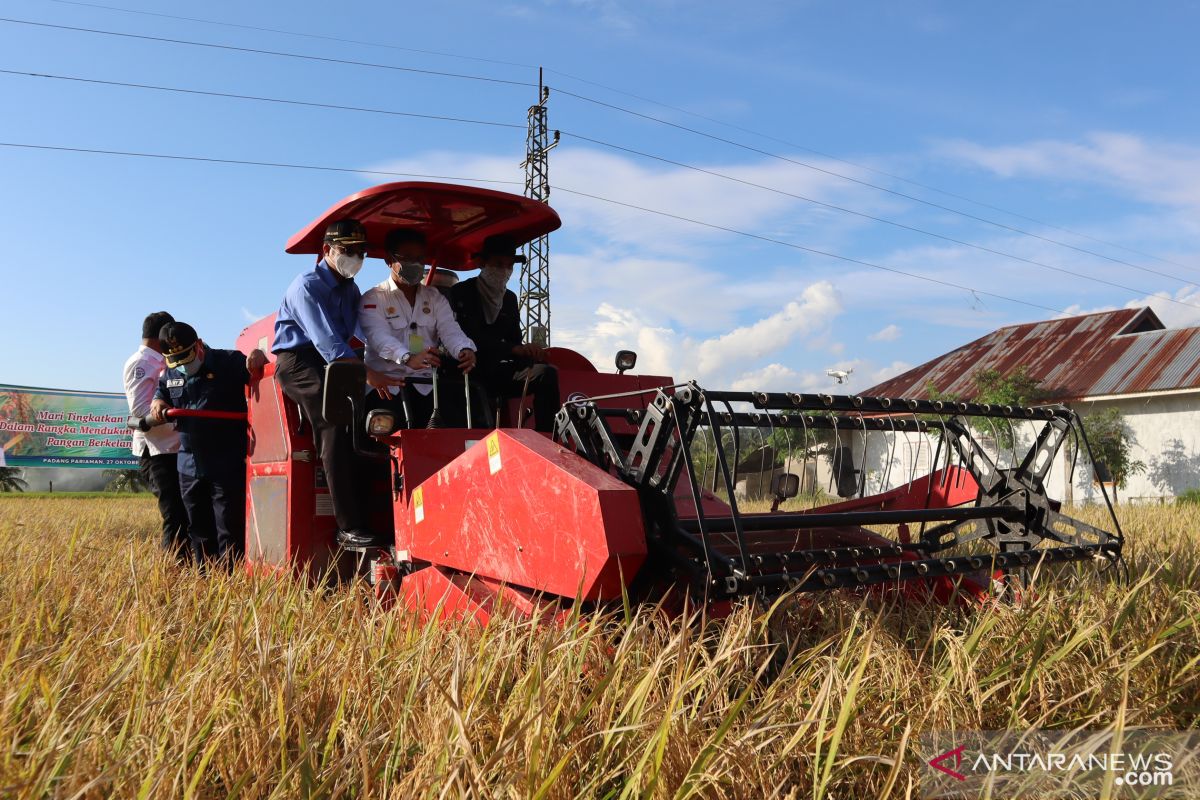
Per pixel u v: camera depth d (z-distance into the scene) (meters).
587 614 3.52
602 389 5.79
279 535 5.64
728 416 3.68
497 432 3.92
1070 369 30.98
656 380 6.06
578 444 3.94
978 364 34.50
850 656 3.21
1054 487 25.47
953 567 3.77
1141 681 3.21
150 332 7.67
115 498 27.14
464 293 6.05
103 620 3.93
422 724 2.60
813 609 3.99
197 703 2.71
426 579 4.25
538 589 3.63
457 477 4.15
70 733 2.54
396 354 5.23
